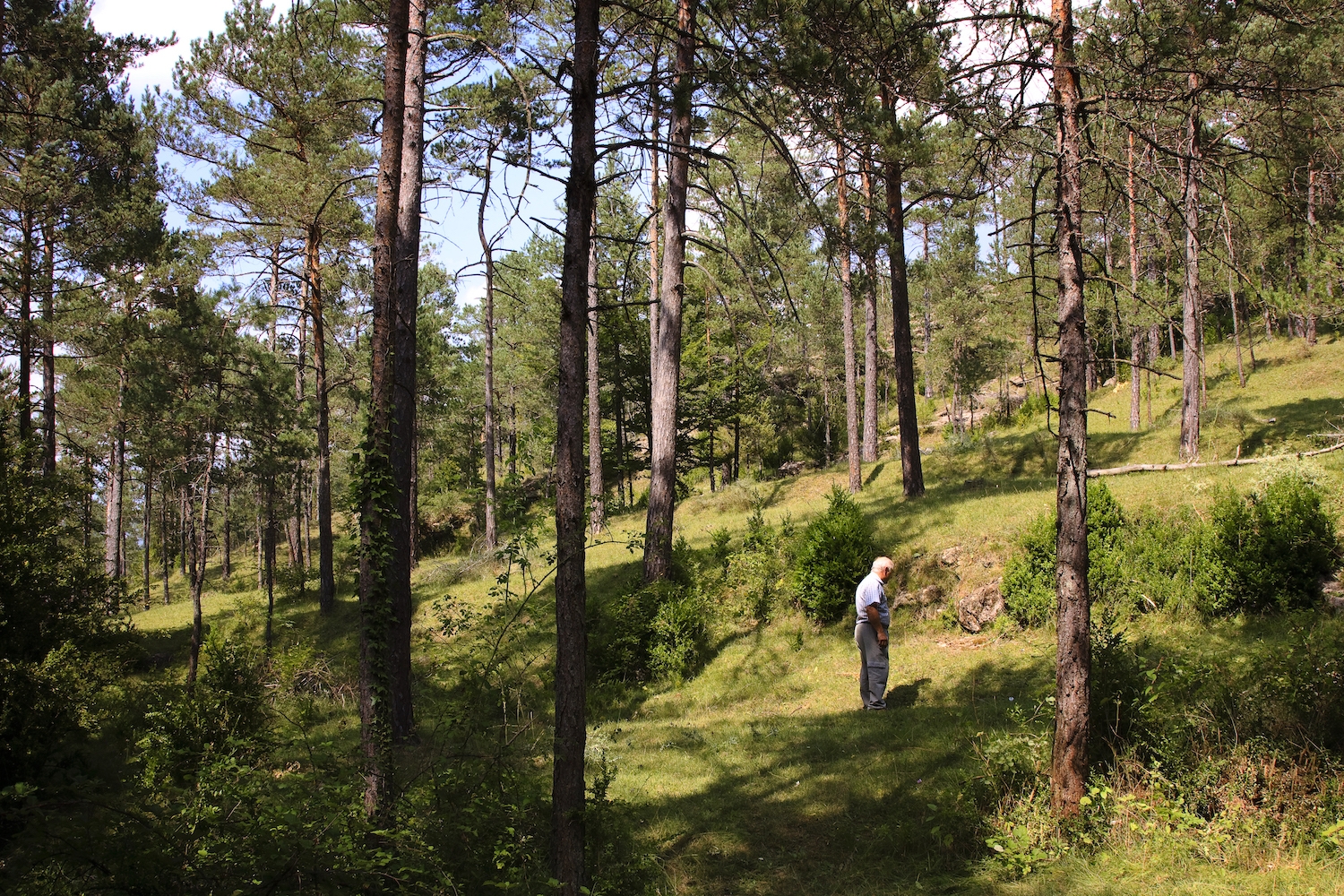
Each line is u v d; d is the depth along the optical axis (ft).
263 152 66.59
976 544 45.14
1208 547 34.94
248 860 16.07
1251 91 19.39
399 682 30.45
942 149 34.09
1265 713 19.66
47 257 70.18
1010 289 96.63
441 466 146.20
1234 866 16.35
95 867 15.43
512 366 131.44
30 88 65.26
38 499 36.17
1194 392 59.82
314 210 64.54
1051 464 75.10
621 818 21.94
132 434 87.35
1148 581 36.11
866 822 22.36
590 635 45.57
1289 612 31.68
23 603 32.86
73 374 82.28
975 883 17.74
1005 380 135.64
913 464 62.18
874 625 33.50
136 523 183.11
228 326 80.23
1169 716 20.34
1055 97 20.74
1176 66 20.02
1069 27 20.15
